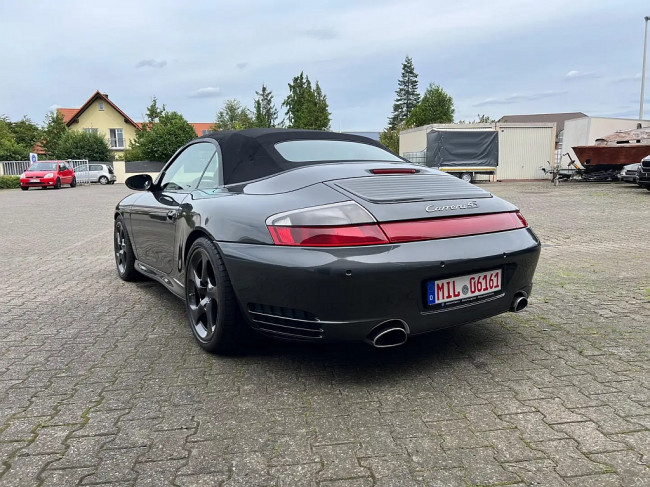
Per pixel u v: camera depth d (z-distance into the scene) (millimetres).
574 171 23156
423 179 3029
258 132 3535
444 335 3393
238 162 3324
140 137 48562
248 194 2953
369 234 2441
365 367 2879
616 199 14336
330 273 2367
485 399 2463
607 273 5148
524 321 3652
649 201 13508
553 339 3271
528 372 2768
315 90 49750
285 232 2523
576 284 4703
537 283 4766
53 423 2291
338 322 2438
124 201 4977
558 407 2365
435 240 2570
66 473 1918
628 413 2297
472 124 26172
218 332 2930
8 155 42125
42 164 28000
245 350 3168
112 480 1872
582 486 1794
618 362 2879
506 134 26281
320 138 3682
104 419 2322
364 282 2383
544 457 1973
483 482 1830
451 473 1887
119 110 57188
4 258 6766
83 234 9234
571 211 11414
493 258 2691
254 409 2402
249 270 2625
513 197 15664
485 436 2133
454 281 2619
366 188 2711
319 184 2758
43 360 3049
